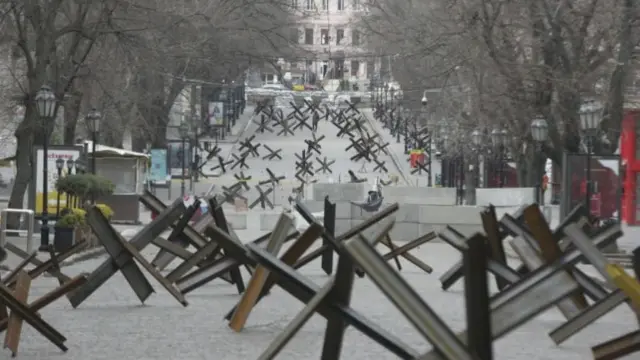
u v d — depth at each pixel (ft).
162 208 115.44
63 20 233.35
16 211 156.35
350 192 314.96
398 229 230.48
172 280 100.99
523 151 294.87
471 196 301.63
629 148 272.31
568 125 204.33
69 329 80.18
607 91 217.77
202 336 76.64
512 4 198.29
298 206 123.44
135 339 74.90
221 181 431.02
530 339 77.82
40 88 185.06
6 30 203.51
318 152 505.66
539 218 68.08
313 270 140.05
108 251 95.04
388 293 30.89
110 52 283.79
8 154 388.16
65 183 188.44
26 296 68.13
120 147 370.73
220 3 245.04
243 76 552.00
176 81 307.99
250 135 606.14
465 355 29.99
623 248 188.55
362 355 67.31
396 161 502.38
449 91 330.95
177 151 418.72
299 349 70.18
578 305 79.20
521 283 41.39
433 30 283.38
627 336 54.44
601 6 193.47
